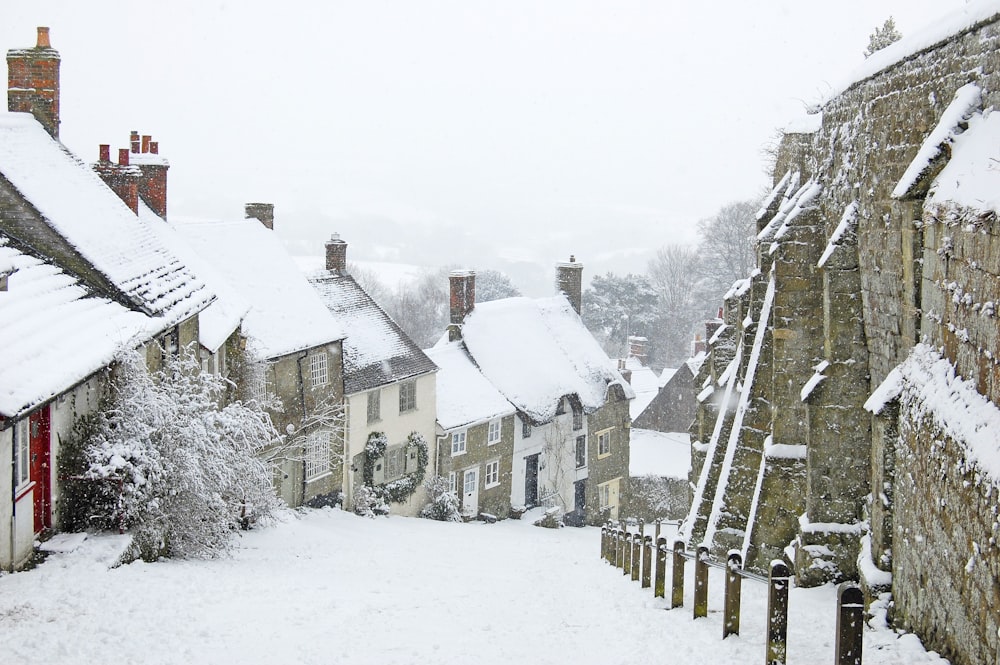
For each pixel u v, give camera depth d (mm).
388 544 24797
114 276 18516
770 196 17703
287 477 30406
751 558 15281
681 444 52625
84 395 15859
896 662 7926
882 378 12258
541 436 41719
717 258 74188
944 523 7883
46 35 21797
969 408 7363
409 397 35719
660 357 80125
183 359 21000
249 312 29781
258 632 10492
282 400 30000
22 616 10250
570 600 14234
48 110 21781
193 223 32250
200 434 16844
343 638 10523
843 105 13445
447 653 10008
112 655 9094
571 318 47906
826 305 13008
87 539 14664
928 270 9289
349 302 36906
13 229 18297
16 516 13109
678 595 12023
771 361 16562
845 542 13227
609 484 45844
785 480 15086
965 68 8766
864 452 13055
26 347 13695
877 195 11578
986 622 6734
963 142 8258
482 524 36656
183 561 16188
